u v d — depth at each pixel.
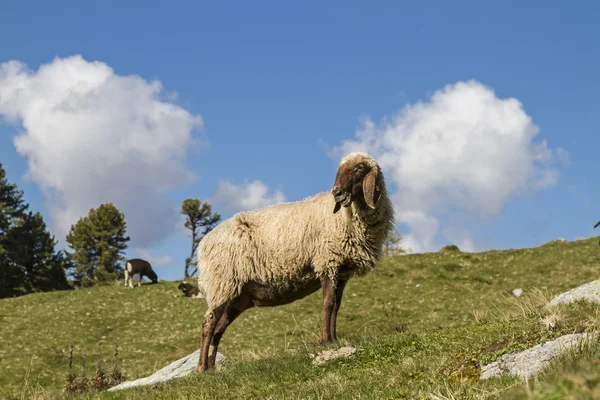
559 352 7.57
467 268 36.31
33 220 76.00
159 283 42.44
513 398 5.75
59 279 75.62
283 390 9.16
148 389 11.05
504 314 12.09
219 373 11.20
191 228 88.12
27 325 31.25
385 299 31.64
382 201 11.91
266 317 30.52
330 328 11.98
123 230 94.25
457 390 7.10
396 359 9.77
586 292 11.60
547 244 40.38
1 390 21.67
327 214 11.94
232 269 12.46
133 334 29.81
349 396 8.00
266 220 12.41
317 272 12.02
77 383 17.38
